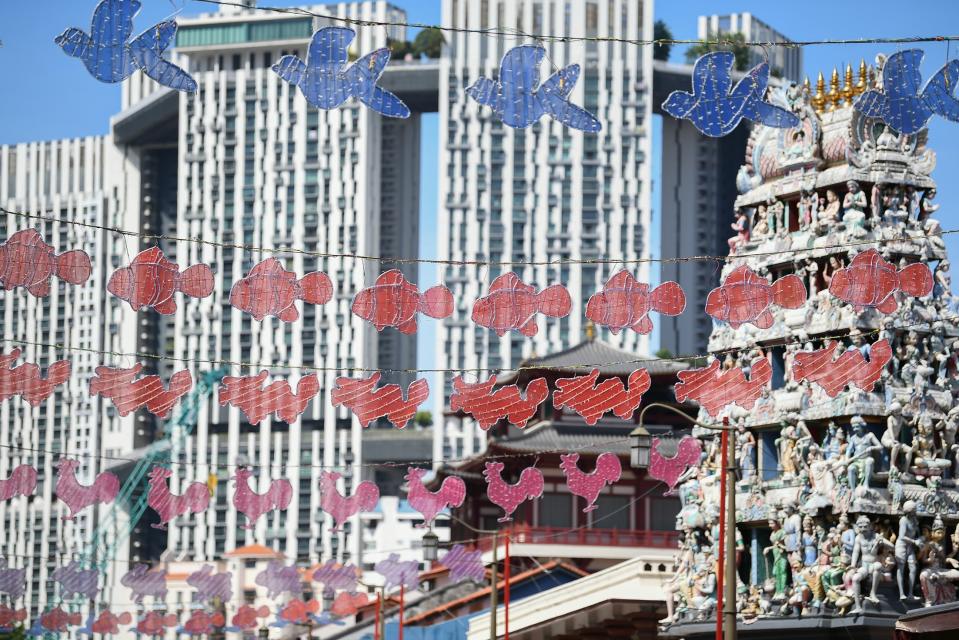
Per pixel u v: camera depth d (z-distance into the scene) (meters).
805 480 138.62
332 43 73.38
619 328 94.69
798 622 136.38
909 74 77.38
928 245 140.75
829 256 141.25
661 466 126.56
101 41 71.12
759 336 144.12
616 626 184.50
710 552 147.25
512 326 92.31
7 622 130.62
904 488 134.88
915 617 100.31
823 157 144.12
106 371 95.50
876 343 120.81
